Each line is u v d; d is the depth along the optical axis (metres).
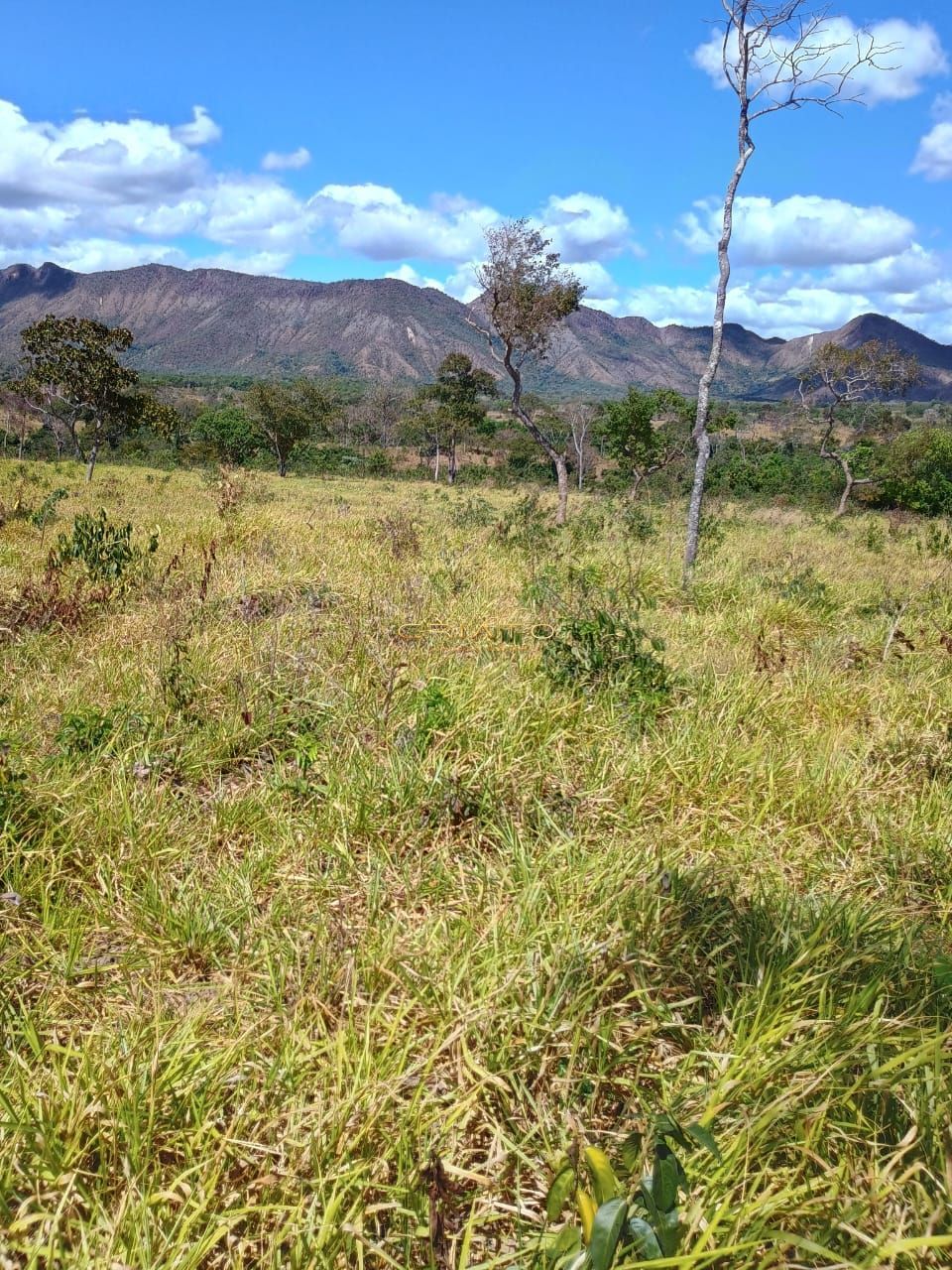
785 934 2.55
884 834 3.58
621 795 3.77
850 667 5.94
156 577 6.87
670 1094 2.09
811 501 35.50
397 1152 1.91
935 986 2.41
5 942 2.69
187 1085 2.09
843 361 33.44
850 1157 1.90
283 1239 1.70
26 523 10.15
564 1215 1.82
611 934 2.55
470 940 2.62
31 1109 1.95
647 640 5.89
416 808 3.51
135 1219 1.72
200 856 3.26
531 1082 2.17
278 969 2.54
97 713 4.02
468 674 4.76
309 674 4.81
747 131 9.16
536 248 17.73
